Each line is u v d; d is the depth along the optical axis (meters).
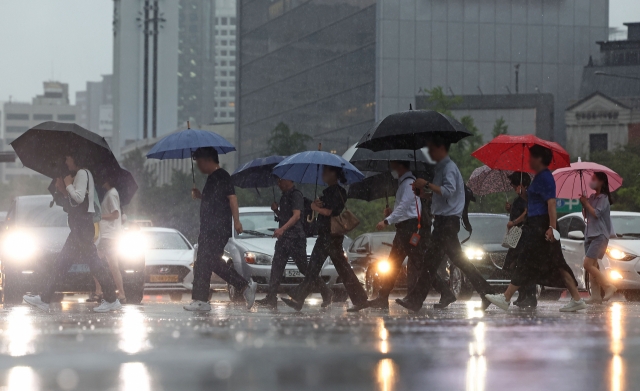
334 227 24.97
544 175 23.67
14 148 27.00
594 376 8.98
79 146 27.25
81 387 8.07
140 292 35.22
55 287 24.52
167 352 11.09
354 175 26.30
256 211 39.97
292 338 13.06
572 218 42.34
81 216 24.28
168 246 44.41
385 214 28.44
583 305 23.95
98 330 14.84
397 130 24.56
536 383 8.46
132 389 7.95
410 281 29.44
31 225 36.00
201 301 24.19
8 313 23.09
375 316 20.55
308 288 25.28
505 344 12.26
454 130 24.53
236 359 10.35
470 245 39.44
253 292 25.09
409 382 8.48
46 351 11.28
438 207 23.97
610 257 37.59
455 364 9.91
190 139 26.14
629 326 16.05
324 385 8.29
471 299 39.81
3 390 7.92
